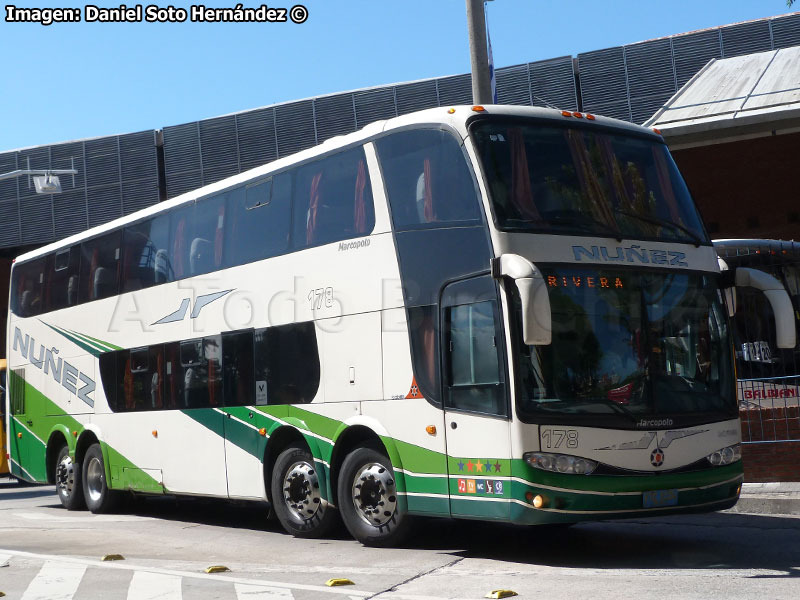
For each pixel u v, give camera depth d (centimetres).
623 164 1021
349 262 1100
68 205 3750
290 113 3462
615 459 909
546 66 3152
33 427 1767
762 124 2016
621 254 967
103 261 1593
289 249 1195
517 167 962
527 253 923
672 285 988
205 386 1324
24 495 2138
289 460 1184
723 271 1037
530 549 1038
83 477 1627
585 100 3109
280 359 1193
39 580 890
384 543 1058
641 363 945
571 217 958
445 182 989
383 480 1049
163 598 790
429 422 983
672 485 932
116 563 986
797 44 2872
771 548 980
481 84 1383
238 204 1300
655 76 3027
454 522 1298
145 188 3666
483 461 920
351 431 1090
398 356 1025
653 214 1012
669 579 823
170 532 1311
